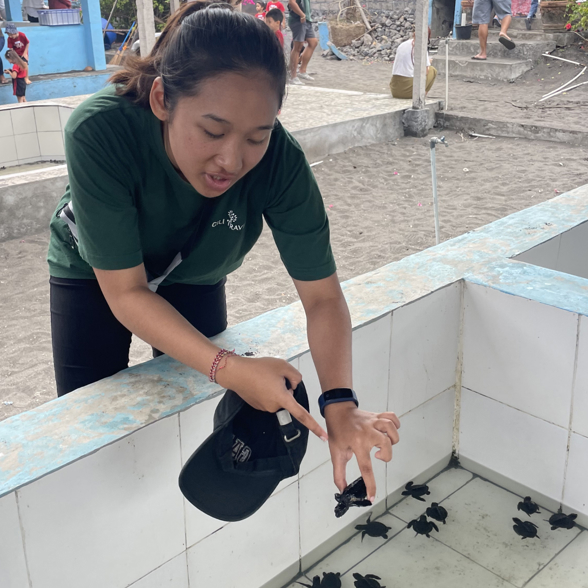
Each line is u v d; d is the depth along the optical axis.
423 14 8.77
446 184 7.19
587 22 11.95
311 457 2.03
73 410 1.63
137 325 1.39
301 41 11.87
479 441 2.52
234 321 4.47
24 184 6.00
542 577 2.10
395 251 5.50
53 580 1.50
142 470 1.59
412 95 9.70
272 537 2.00
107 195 1.35
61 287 1.82
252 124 1.19
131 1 16.80
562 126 8.66
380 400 2.21
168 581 1.76
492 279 2.32
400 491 2.44
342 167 7.88
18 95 10.79
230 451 1.37
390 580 2.10
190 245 1.63
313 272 1.63
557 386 2.21
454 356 2.46
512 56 12.27
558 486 2.32
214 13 1.18
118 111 1.38
